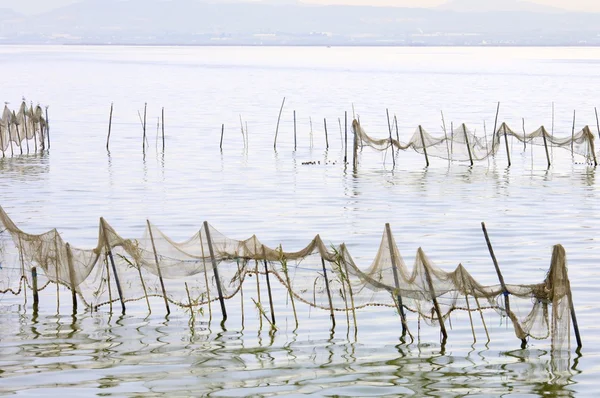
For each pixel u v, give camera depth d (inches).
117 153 3425.2
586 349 1175.0
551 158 3324.3
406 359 1157.7
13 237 1403.8
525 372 1106.7
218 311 1360.7
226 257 1310.3
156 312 1355.8
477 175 2878.9
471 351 1184.8
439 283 1226.0
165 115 5157.5
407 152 3506.4
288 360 1153.4
